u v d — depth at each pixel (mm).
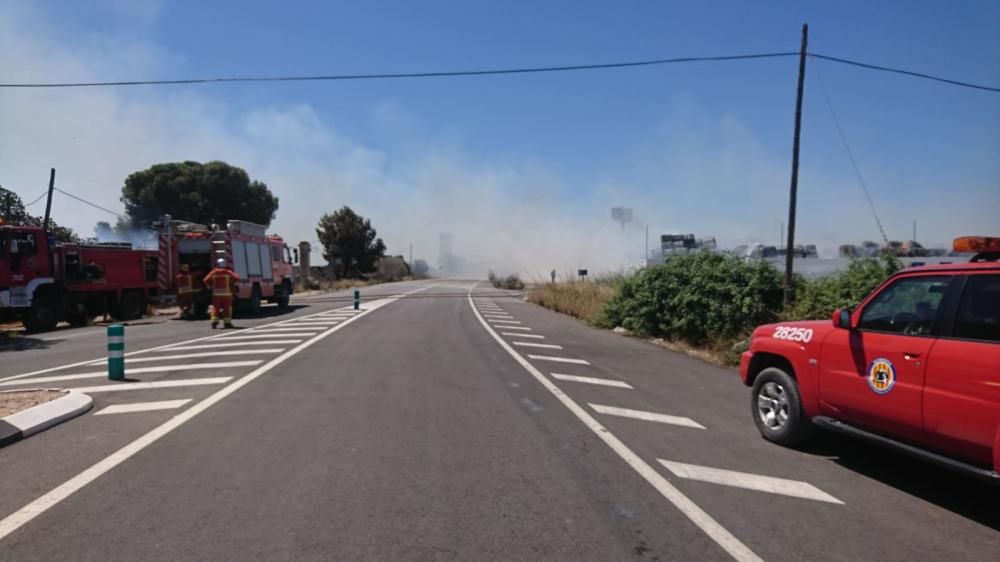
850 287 12711
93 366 12914
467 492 5848
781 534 5070
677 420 8758
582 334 19875
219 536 4855
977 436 5230
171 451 6992
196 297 24984
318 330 19688
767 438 7750
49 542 4746
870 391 6277
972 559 4699
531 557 4582
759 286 15328
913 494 6043
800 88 15711
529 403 9602
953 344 5539
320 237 76188
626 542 4859
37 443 7301
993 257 6098
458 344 16547
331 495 5723
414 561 4496
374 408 9102
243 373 11836
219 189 58062
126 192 57656
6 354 15570
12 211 33812
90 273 23531
